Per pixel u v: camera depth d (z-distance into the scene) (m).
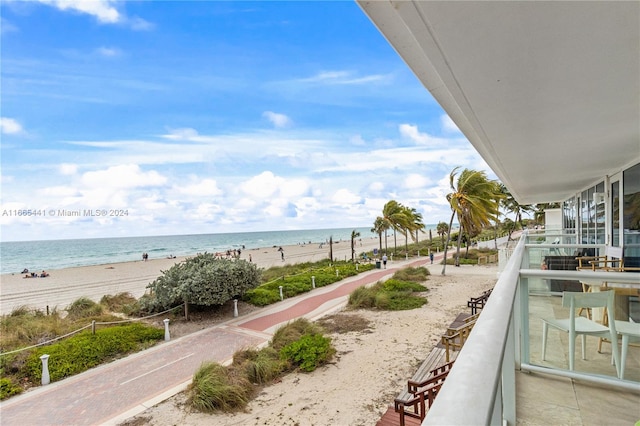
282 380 6.97
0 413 6.19
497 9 1.27
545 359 2.37
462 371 0.69
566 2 1.23
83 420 5.88
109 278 29.81
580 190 8.88
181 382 7.21
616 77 1.90
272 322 11.66
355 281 19.67
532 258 6.46
